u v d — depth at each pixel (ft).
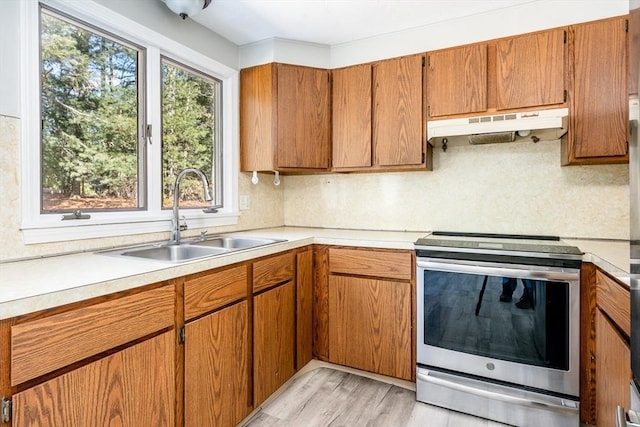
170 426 4.37
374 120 8.05
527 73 6.67
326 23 7.53
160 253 6.14
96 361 3.59
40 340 3.15
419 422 5.96
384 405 6.43
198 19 7.29
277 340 6.49
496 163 7.83
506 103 6.82
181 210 7.22
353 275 7.25
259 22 7.45
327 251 7.53
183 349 4.57
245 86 8.47
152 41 6.41
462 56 7.18
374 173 9.07
